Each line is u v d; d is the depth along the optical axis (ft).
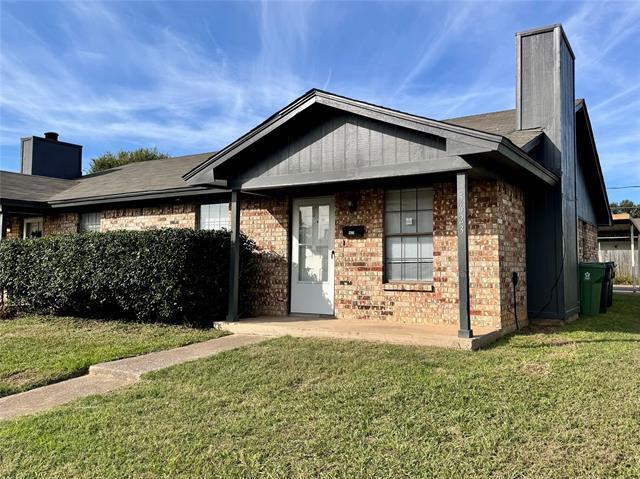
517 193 27.14
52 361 19.38
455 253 24.84
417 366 16.97
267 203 31.32
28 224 46.06
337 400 13.66
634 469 9.46
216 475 9.70
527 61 29.45
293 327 24.23
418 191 26.58
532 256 28.14
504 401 13.25
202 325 27.37
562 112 28.73
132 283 27.55
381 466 9.87
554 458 10.01
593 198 49.85
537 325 26.81
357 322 26.13
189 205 35.29
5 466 10.36
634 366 16.76
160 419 12.69
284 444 10.96
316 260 29.66
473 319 24.07
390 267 27.07
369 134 22.76
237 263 27.04
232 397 14.25
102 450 10.96
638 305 40.06
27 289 32.83
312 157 24.30
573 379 15.17
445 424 11.84
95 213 40.68
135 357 19.86
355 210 28.04
